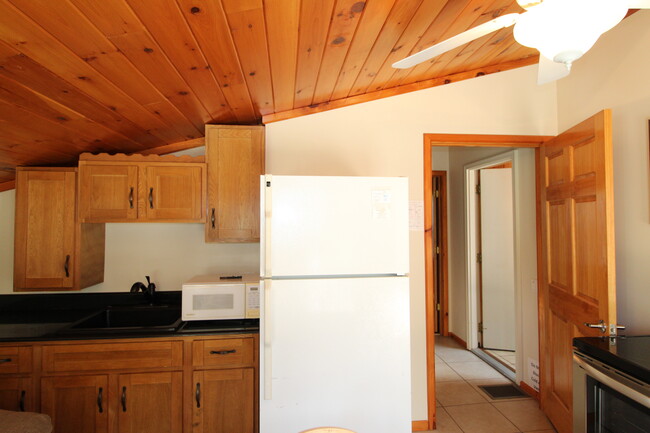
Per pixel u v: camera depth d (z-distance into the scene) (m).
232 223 2.42
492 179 4.09
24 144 2.08
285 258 1.73
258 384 2.09
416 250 2.60
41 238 2.40
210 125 2.43
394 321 1.77
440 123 2.63
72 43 1.29
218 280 2.32
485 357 3.84
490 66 2.66
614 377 1.37
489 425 2.56
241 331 2.09
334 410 1.74
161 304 2.64
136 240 2.72
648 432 1.25
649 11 1.92
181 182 2.39
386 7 1.43
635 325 1.99
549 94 2.68
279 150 2.55
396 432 1.76
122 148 2.59
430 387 2.54
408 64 1.39
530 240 3.00
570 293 2.21
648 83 1.93
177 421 2.05
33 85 1.52
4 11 1.09
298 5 1.30
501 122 2.66
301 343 1.72
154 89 1.79
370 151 2.60
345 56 1.83
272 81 1.98
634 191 2.01
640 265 1.97
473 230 4.14
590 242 1.97
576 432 1.61
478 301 4.16
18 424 1.43
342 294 1.74
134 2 1.14
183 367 2.05
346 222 1.77
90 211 2.34
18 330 2.08
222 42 1.48
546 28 1.05
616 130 2.13
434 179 4.75
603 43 2.23
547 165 2.58
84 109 1.84
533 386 2.97
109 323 2.53
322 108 2.56
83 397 2.00
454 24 1.70
